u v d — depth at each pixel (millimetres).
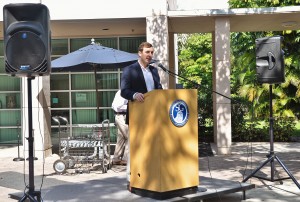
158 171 5312
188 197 5410
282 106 16516
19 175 8086
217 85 10555
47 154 10656
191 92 5590
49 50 4977
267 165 8891
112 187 6070
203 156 10242
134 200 5355
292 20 11539
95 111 12773
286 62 16297
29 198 4957
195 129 5625
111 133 12500
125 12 10422
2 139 13133
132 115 5664
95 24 11141
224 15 10586
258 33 17656
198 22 11562
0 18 10430
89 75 12766
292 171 8148
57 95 12781
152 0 10383
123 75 5680
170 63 13461
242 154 10555
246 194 6371
